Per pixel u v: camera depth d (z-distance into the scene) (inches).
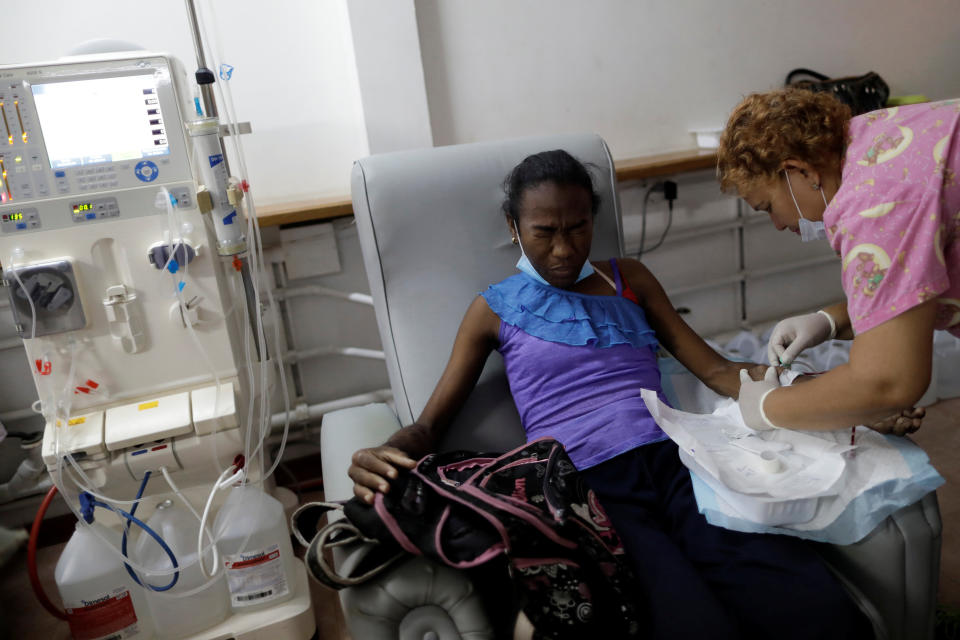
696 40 88.9
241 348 55.1
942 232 31.7
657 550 37.5
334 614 58.2
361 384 80.8
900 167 32.2
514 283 48.9
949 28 101.9
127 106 45.3
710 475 39.4
